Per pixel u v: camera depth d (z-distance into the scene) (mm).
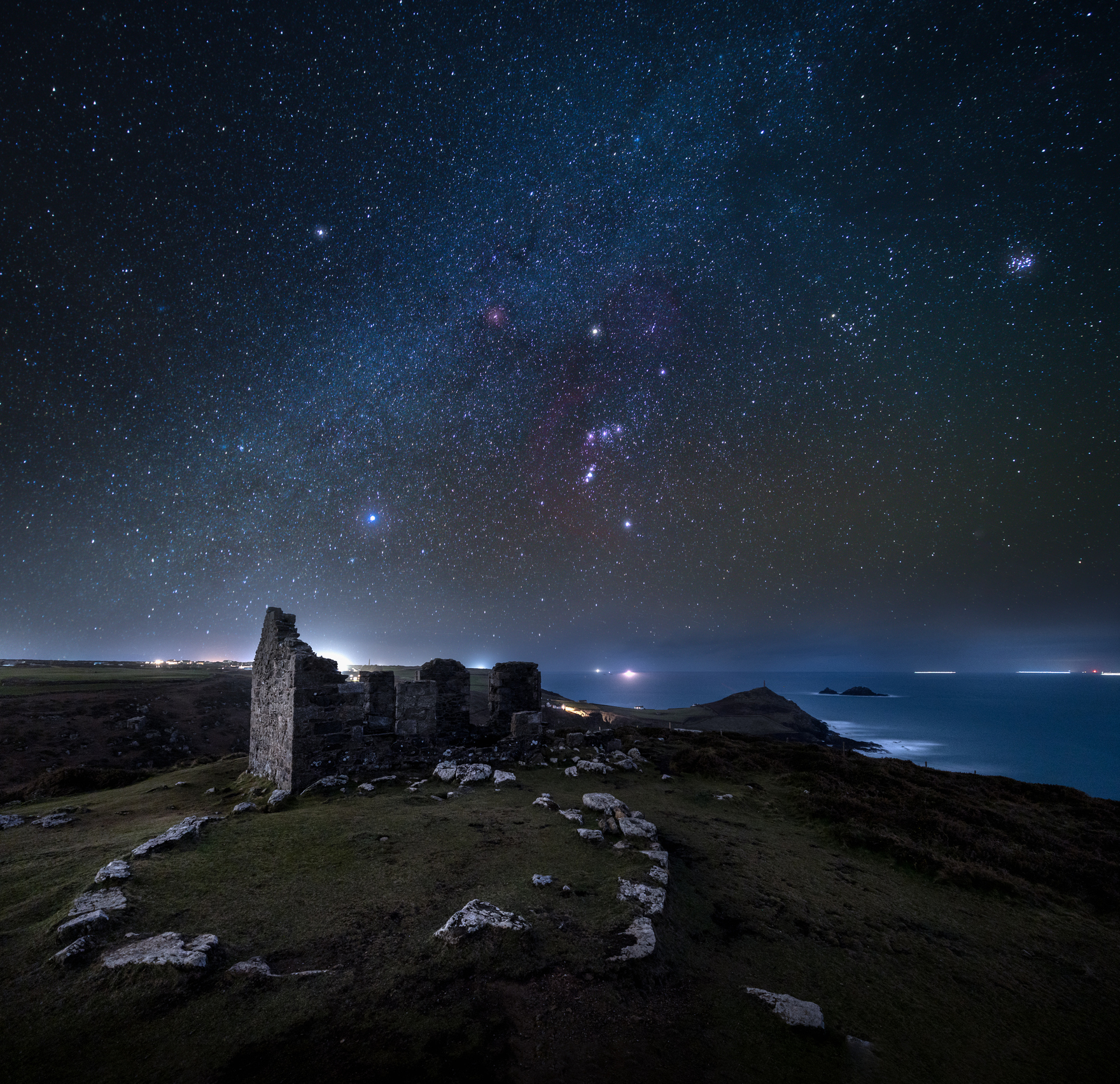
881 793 15961
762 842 11211
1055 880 11461
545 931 6125
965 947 8008
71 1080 3727
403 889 7062
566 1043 4547
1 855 8305
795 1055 4941
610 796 11430
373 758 14133
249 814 10508
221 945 5426
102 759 31844
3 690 39500
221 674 59031
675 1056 4621
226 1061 4000
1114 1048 6074
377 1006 4715
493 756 15641
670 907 7273
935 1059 5352
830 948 7242
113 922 5652
